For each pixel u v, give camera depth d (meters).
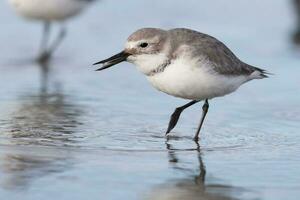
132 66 18.02
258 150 11.48
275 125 13.16
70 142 11.57
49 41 19.97
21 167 10.15
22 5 18.81
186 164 10.62
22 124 12.66
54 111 13.73
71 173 9.98
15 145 11.26
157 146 11.56
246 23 22.02
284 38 20.56
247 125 13.13
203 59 11.27
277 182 9.87
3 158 10.55
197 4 23.59
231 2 23.88
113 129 12.53
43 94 15.16
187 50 11.23
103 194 9.24
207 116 13.73
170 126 12.31
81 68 17.78
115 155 10.94
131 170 10.23
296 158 11.02
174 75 11.29
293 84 16.42
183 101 14.81
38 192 9.22
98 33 20.86
